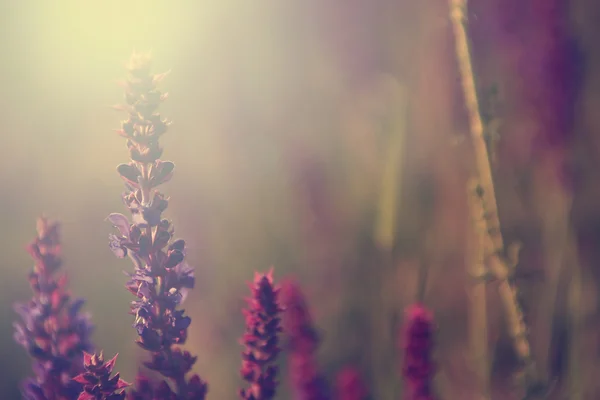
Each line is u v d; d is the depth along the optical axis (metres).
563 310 0.80
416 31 1.00
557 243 0.79
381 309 0.82
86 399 0.54
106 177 1.02
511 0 0.81
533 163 0.82
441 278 0.84
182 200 0.99
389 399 0.77
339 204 0.96
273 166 1.01
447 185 0.85
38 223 0.60
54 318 0.59
